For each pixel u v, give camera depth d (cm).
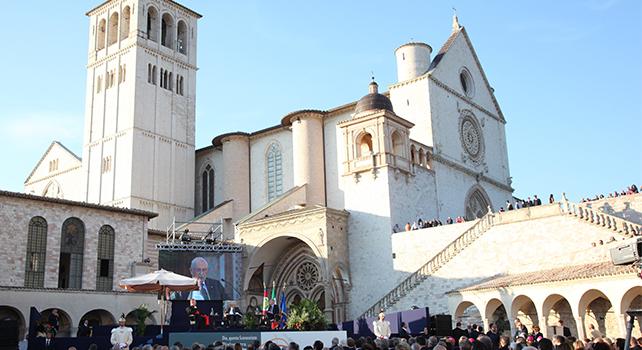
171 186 8381
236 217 7944
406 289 5572
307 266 6638
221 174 8519
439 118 7206
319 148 7481
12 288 4641
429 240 5828
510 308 4581
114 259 5606
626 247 1612
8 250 4953
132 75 8338
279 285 6775
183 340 3128
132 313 5369
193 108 9000
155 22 8812
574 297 4238
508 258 5103
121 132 8225
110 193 8138
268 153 8119
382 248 6116
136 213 5828
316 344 1983
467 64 8100
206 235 6881
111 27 8906
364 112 6588
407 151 6575
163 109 8562
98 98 8700
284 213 6412
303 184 7281
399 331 3612
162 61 8731
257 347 2136
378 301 5734
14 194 5028
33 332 3478
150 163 8212
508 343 2048
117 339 3102
